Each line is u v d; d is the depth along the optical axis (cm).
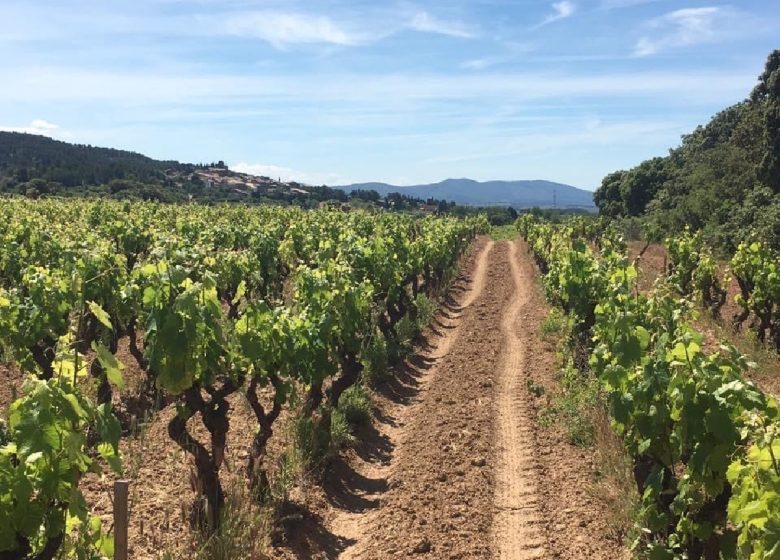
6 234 1409
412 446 846
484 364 1215
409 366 1212
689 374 456
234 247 1736
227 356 611
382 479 759
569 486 708
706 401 434
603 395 843
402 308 1382
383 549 596
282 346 675
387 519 653
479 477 741
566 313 1284
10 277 1126
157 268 566
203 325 549
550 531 624
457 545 602
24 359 770
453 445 834
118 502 401
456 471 756
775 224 2231
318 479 715
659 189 4925
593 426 820
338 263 1119
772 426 357
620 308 745
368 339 1130
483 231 4962
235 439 792
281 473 690
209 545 528
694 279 1544
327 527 641
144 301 552
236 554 530
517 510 672
